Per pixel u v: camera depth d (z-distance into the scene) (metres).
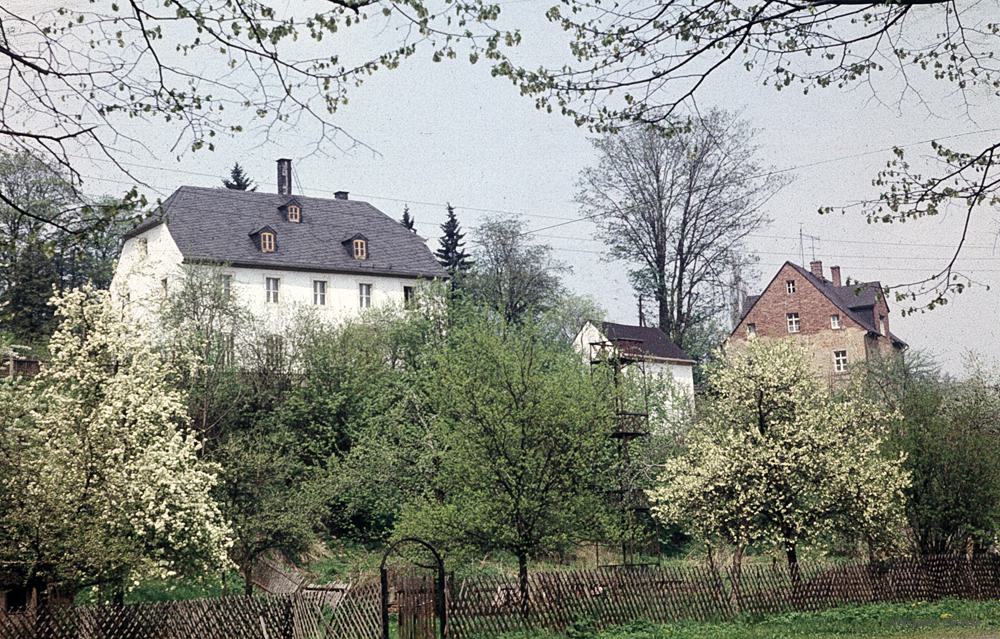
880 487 30.89
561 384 30.09
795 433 32.38
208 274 49.38
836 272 85.06
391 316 54.38
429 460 38.72
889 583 31.64
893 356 58.25
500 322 33.50
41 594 24.61
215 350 43.75
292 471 39.81
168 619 22.94
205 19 9.20
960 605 30.86
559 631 26.14
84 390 26.27
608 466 33.16
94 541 22.41
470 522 28.42
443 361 31.28
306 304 61.94
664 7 10.03
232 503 32.12
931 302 11.34
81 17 9.27
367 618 25.66
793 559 32.03
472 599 25.09
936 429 33.50
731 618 28.55
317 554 39.38
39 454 24.22
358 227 70.88
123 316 28.16
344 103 9.61
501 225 76.00
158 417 27.55
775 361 33.19
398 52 9.64
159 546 26.19
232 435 36.62
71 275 57.53
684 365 67.62
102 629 21.98
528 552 29.03
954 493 33.03
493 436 29.11
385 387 45.62
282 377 46.66
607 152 57.72
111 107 9.49
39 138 9.41
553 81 10.30
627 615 27.38
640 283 64.19
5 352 28.98
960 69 10.80
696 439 34.34
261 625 24.05
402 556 30.44
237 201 66.94
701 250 59.66
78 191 9.70
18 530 22.61
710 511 32.16
